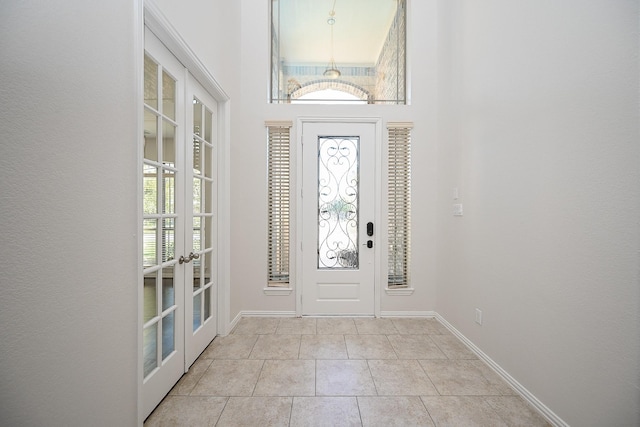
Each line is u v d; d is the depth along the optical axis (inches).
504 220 70.0
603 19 44.9
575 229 50.2
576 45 49.6
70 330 35.7
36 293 31.5
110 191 42.3
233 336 94.6
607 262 44.5
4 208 28.3
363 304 114.2
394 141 115.0
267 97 113.7
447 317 102.2
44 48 31.7
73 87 35.5
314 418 56.7
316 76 129.1
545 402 56.9
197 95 78.3
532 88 60.2
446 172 103.3
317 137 114.8
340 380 69.6
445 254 104.0
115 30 42.9
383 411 58.8
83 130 37.2
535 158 59.5
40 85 31.4
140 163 49.0
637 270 40.4
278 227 115.3
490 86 75.6
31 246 30.8
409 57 117.2
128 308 46.5
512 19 66.5
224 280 95.3
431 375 72.1
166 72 62.4
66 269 35.0
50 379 33.2
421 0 114.3
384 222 114.5
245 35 113.5
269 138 115.0
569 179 51.3
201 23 73.7
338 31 128.8
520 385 64.0
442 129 107.0
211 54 80.7
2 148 28.0
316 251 114.0
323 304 114.0
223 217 95.3
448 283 101.3
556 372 54.3
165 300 63.9
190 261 73.0
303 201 114.0
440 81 109.3
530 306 61.2
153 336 59.4
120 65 44.0
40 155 31.6
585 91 48.0
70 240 35.5
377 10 124.8
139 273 49.1
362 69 130.0
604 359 45.0
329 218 115.7
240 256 111.2
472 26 85.0
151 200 57.9
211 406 59.7
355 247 115.8
